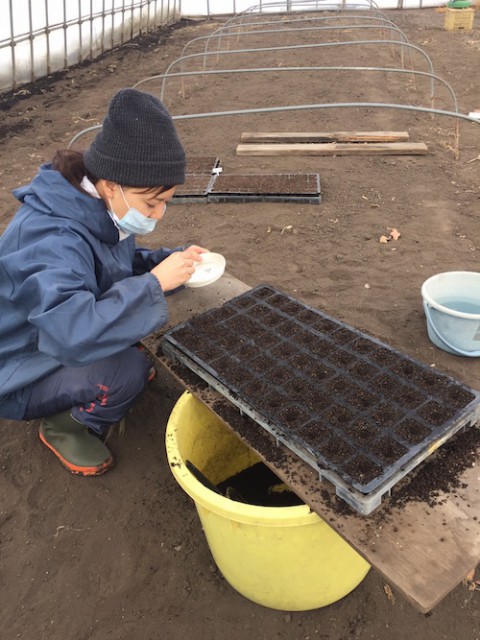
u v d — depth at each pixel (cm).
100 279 175
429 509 124
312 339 182
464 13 1103
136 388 193
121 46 1102
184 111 681
